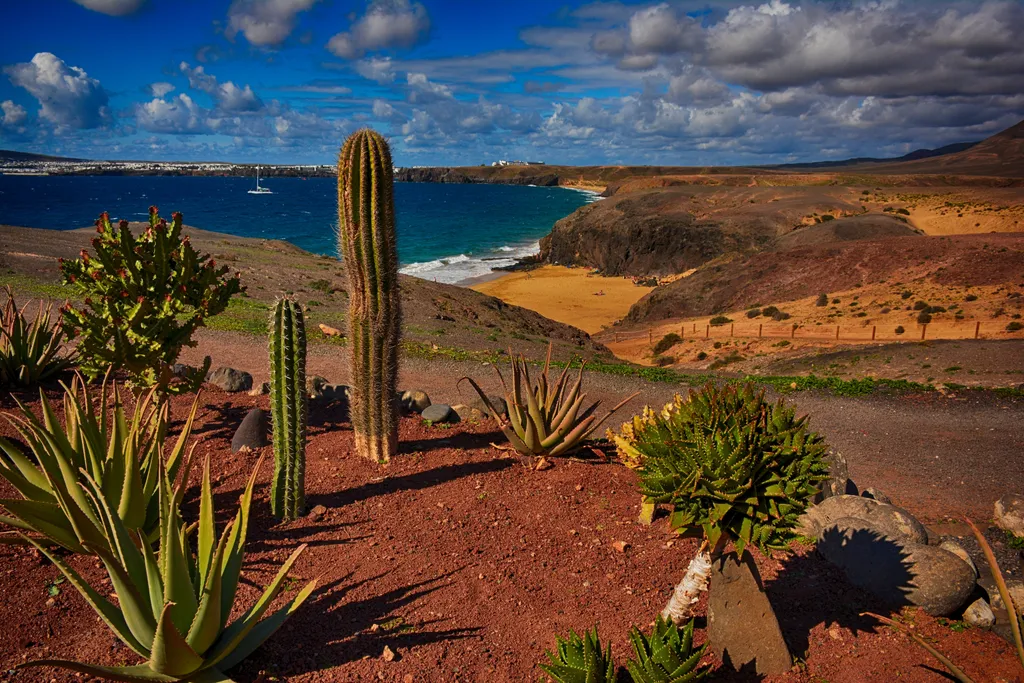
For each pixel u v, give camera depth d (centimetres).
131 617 340
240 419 796
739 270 6325
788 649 425
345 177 607
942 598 490
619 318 6688
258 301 2872
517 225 16062
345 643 411
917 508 827
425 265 9756
